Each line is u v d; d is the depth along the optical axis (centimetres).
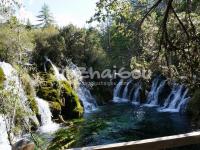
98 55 3406
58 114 2011
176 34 920
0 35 1795
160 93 2666
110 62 3619
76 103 2178
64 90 2203
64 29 3250
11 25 1105
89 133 1633
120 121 1962
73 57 3200
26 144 258
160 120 1948
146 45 1157
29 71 2198
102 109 2573
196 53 863
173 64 1124
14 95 1085
